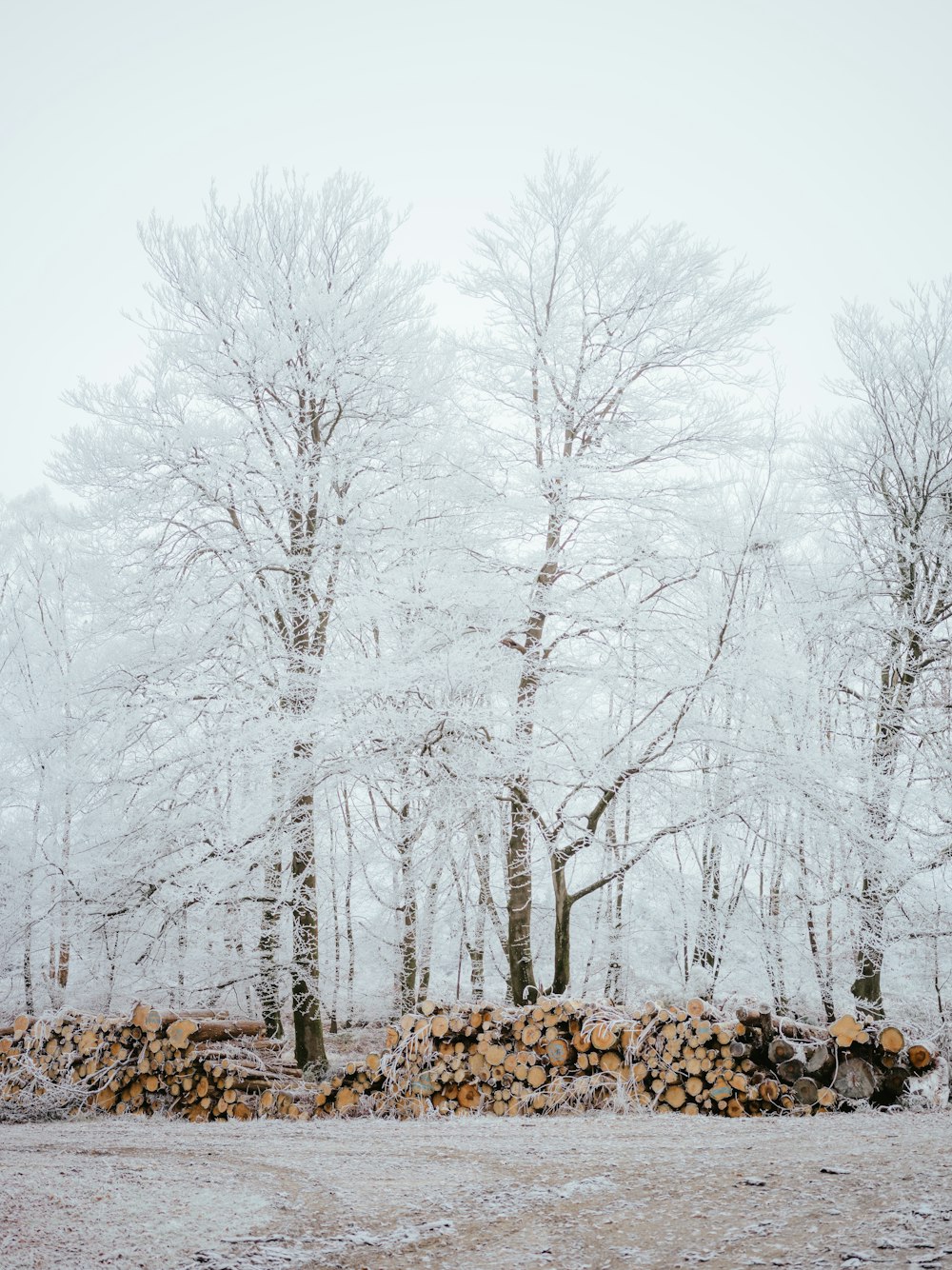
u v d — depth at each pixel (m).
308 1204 4.65
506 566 12.94
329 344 13.06
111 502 13.09
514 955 12.29
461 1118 8.52
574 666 12.70
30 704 15.73
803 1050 7.98
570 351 13.40
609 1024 8.76
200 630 13.09
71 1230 4.12
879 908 12.41
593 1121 7.73
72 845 13.38
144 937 12.55
